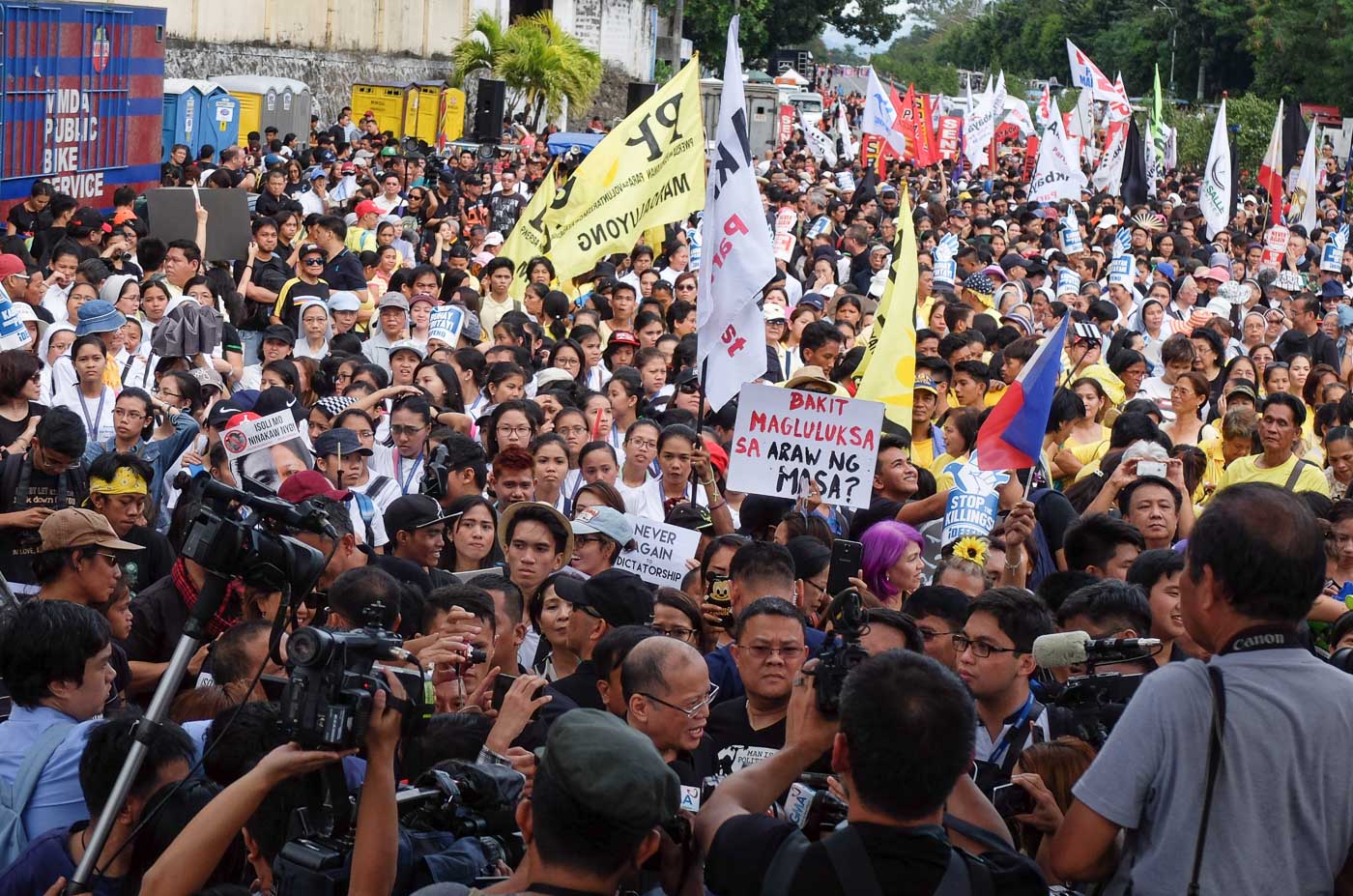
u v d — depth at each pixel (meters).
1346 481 10.52
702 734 4.98
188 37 38.88
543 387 11.70
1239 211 35.91
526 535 7.23
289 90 37.72
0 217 18.52
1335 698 3.58
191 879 3.43
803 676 3.81
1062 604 5.83
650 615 6.44
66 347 11.00
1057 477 11.00
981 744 5.32
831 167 43.75
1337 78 66.88
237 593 6.21
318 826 3.81
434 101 41.59
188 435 9.07
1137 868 3.63
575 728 3.30
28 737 4.94
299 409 10.26
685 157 13.05
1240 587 3.59
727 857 3.50
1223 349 14.91
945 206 30.78
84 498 7.97
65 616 5.04
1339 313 19.30
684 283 17.55
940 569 6.90
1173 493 8.02
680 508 8.57
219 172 22.95
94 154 20.70
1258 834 3.53
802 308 15.35
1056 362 8.30
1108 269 23.94
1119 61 92.62
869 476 7.99
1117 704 4.70
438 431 9.45
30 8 18.72
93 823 4.27
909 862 3.37
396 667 3.73
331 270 16.08
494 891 3.40
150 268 15.45
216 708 5.09
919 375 11.81
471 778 3.90
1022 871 3.49
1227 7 83.81
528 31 46.19
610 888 3.27
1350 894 3.62
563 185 14.16
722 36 82.69
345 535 6.81
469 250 19.86
